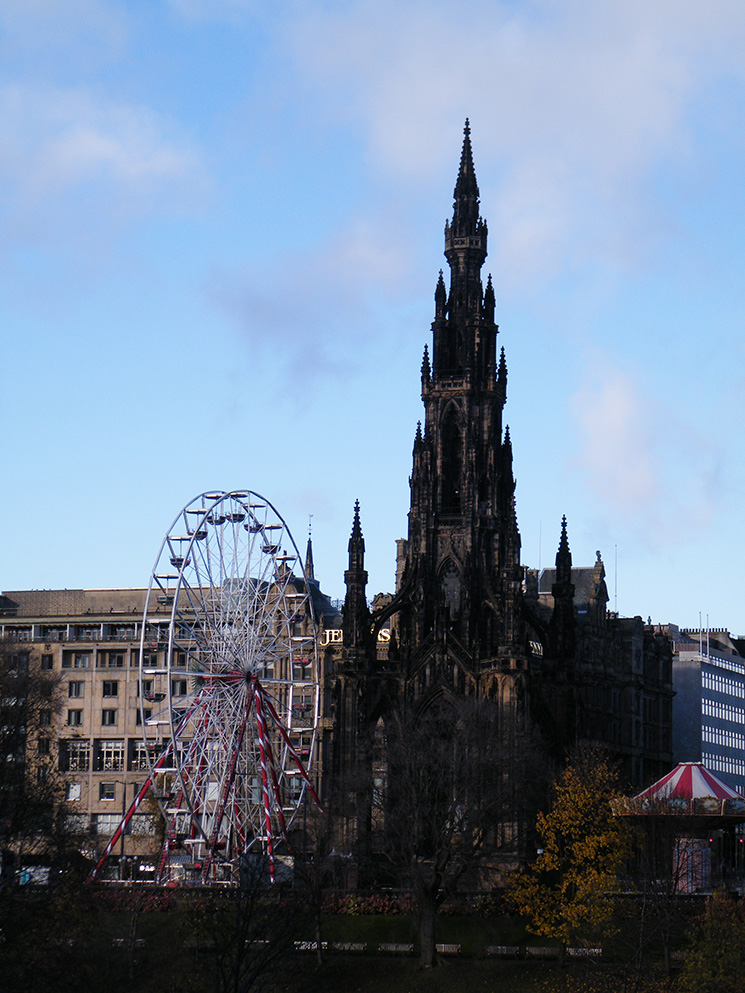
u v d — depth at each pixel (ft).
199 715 643.04
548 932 510.17
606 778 575.79
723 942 443.32
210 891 466.29
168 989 429.38
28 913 402.11
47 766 467.93
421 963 512.22
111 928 456.45
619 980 453.17
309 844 638.53
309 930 520.42
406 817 588.50
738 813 540.11
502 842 625.82
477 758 596.70
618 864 524.11
